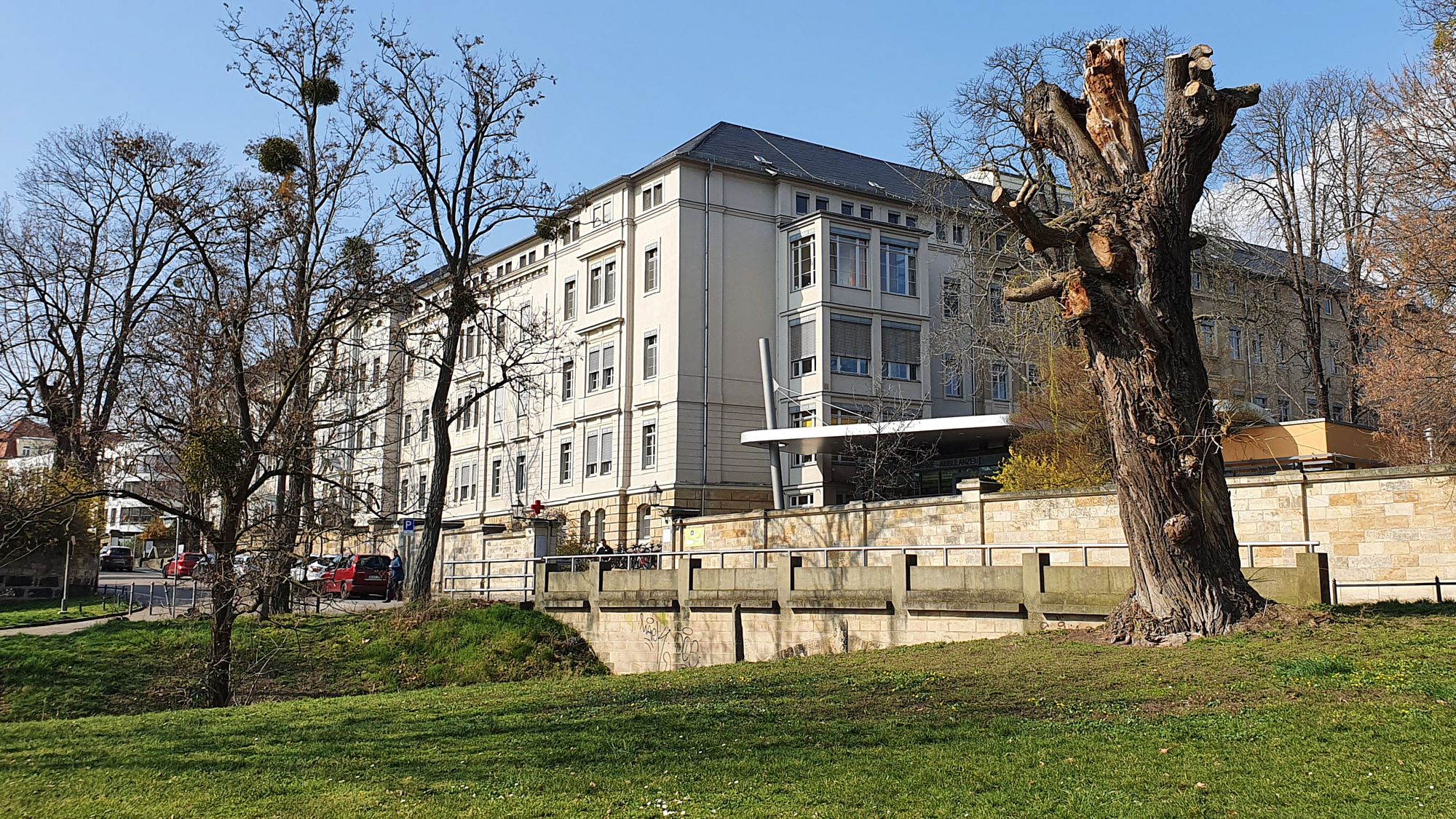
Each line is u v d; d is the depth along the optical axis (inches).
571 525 1895.9
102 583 1706.4
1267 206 1456.7
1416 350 971.9
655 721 462.6
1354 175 1376.7
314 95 1011.9
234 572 746.8
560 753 405.4
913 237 1845.5
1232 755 335.0
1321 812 279.4
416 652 980.6
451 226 1187.9
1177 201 569.3
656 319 1788.9
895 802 308.5
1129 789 308.5
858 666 597.0
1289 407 1830.7
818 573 789.2
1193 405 560.1
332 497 1069.1
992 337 1316.4
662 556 1152.8
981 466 1405.0
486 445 2174.0
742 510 1736.0
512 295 2160.4
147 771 408.5
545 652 965.2
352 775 386.6
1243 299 1432.1
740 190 1830.7
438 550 1315.2
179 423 776.3
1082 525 816.9
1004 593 684.7
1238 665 465.4
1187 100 569.3
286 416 874.8
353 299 850.8
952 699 457.4
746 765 362.9
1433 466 678.5
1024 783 320.2
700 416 1733.5
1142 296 562.6
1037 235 565.9
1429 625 508.1
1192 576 553.6
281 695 859.4
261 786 372.5
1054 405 1167.6
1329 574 673.0
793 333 1772.9
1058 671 499.2
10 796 371.6
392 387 1077.1
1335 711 378.3
